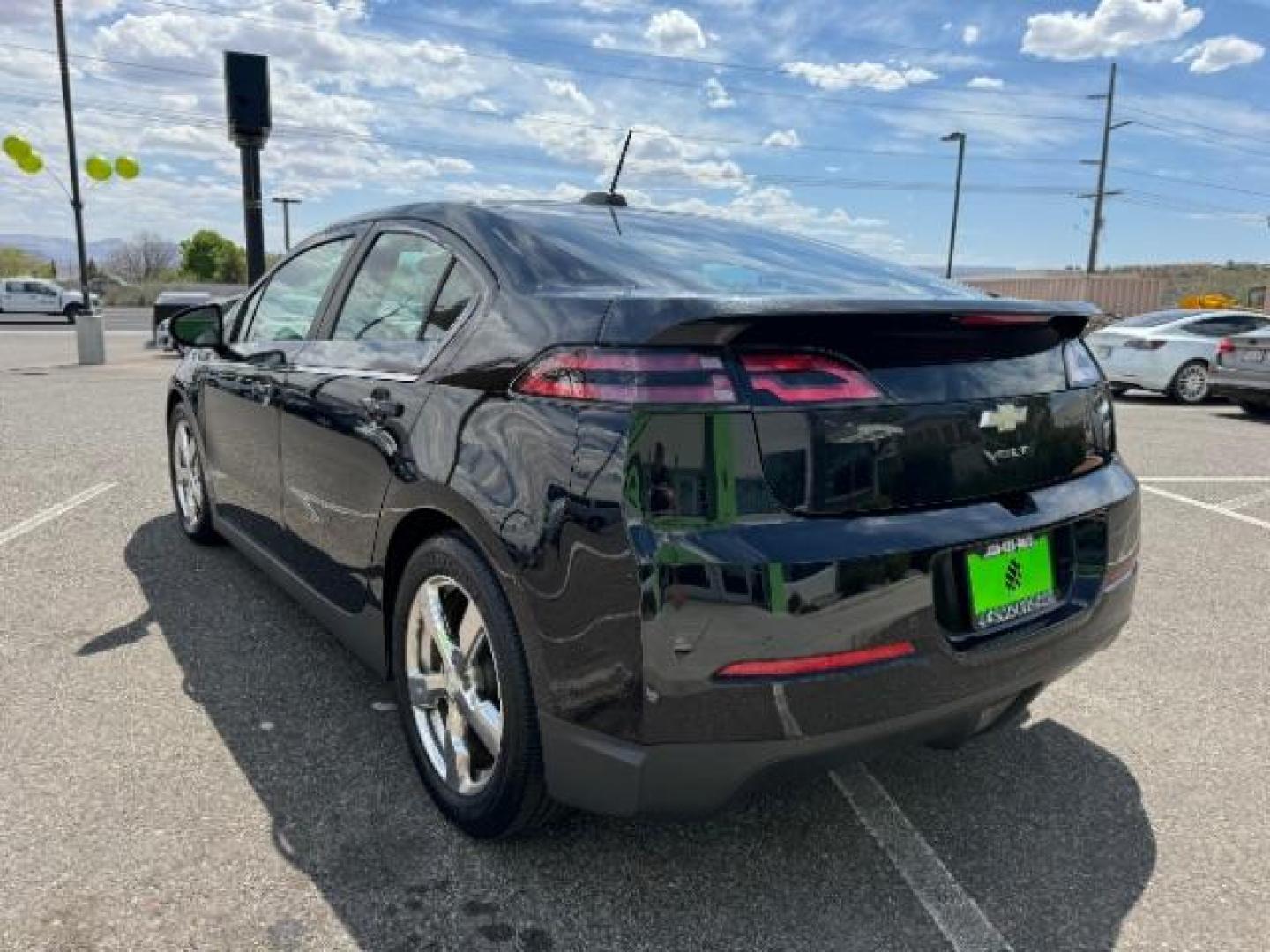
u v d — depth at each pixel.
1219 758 2.84
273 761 2.64
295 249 3.58
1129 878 2.25
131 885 2.09
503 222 2.53
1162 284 33.16
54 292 34.75
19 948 1.88
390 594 2.60
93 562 4.29
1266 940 2.04
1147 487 6.87
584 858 2.27
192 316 3.76
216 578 4.11
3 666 3.19
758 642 1.78
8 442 7.30
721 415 1.79
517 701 2.07
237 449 3.69
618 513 1.81
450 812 2.34
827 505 1.86
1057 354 2.37
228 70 10.45
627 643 1.82
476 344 2.25
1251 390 10.99
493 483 2.06
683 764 1.85
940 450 2.01
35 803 2.39
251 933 1.96
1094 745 2.91
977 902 2.15
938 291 2.68
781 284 2.42
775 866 2.26
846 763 1.98
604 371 1.88
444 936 1.98
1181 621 4.00
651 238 2.68
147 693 3.03
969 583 2.02
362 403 2.62
